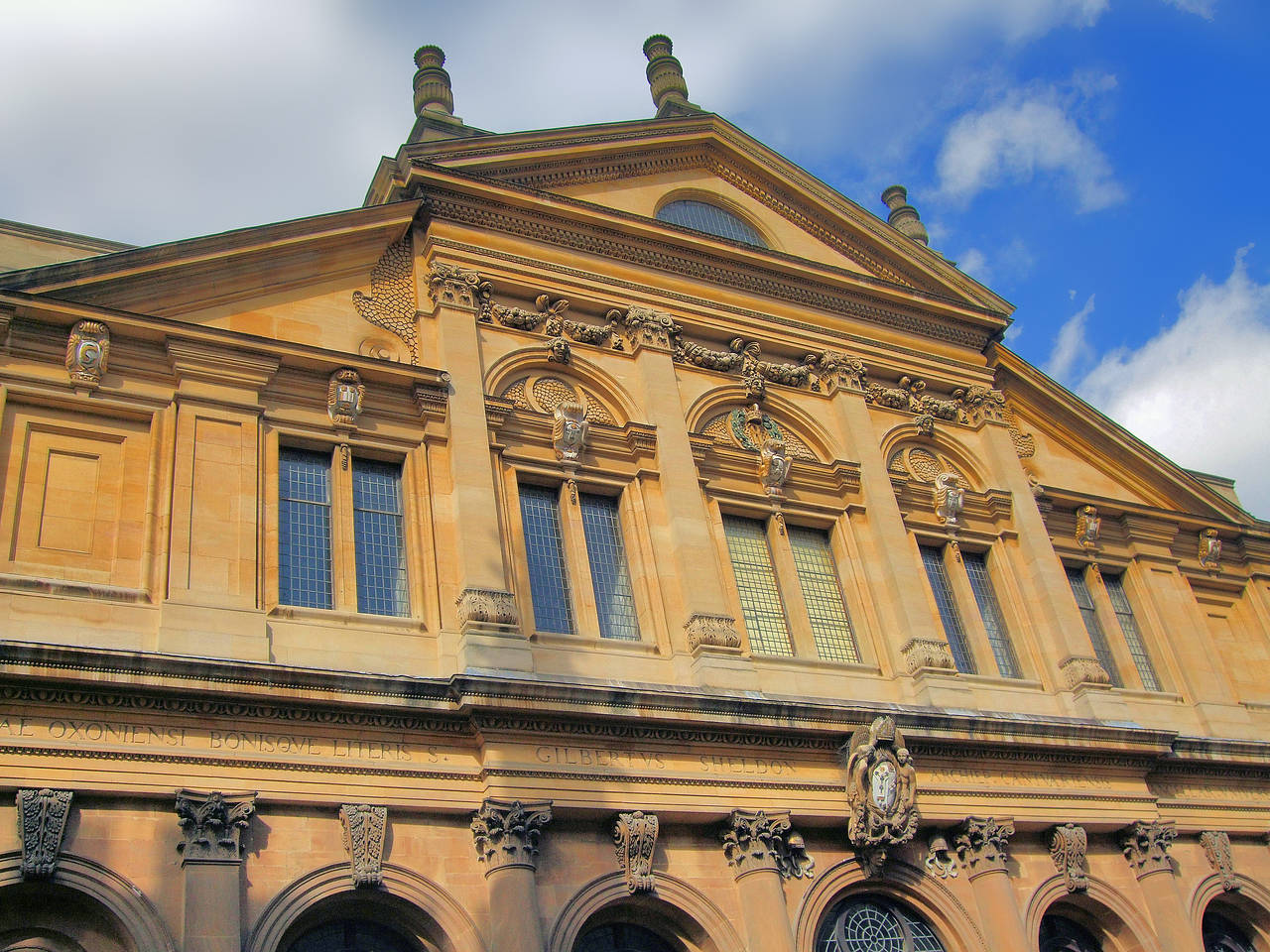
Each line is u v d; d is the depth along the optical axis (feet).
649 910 70.03
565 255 93.66
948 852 79.36
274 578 70.69
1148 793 88.53
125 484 69.56
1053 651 94.79
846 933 75.82
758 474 91.81
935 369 106.73
